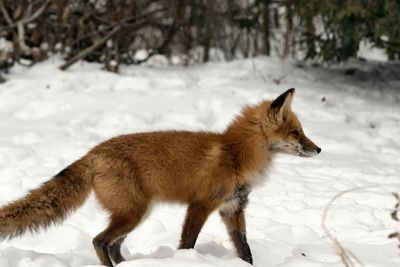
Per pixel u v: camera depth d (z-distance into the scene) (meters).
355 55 21.22
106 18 23.88
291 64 24.27
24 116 18.25
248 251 8.98
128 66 23.70
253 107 9.53
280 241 9.88
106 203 8.49
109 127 17.06
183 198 8.96
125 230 8.45
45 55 22.78
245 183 9.09
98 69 22.62
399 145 17.23
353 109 19.72
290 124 9.36
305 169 14.62
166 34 26.83
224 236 10.20
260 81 22.17
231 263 8.00
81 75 21.53
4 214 8.05
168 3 25.41
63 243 9.38
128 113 17.89
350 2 18.66
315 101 20.00
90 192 8.61
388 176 13.96
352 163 15.12
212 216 11.10
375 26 18.72
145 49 26.42
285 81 22.23
